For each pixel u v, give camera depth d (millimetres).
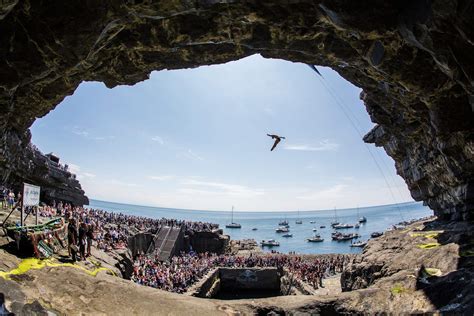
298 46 15789
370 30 12805
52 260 15453
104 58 15898
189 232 64125
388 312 13133
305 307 14961
